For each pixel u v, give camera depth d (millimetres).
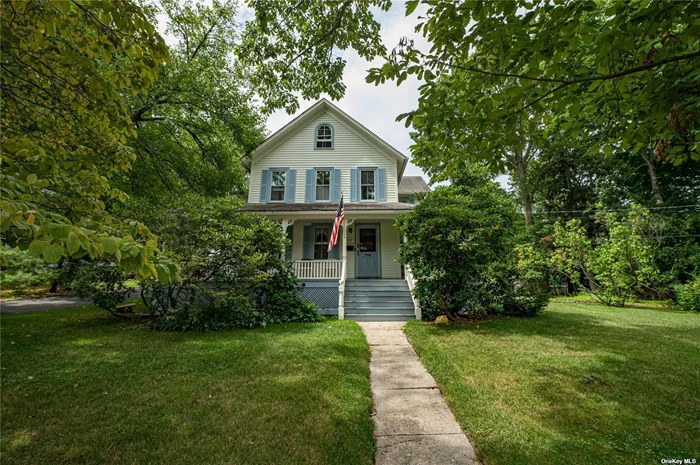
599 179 23469
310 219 13602
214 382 4305
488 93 3420
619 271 12797
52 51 2625
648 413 3451
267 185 14391
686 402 3691
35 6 2176
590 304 13930
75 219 2191
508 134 3523
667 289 12516
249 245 8617
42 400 3748
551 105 3246
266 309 9125
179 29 12672
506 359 5281
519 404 3705
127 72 2889
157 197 10961
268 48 6711
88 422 3273
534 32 2713
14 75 2609
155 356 5469
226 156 14289
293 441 2961
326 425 3240
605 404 3660
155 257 2068
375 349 6438
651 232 14406
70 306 11711
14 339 6656
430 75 3191
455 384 4328
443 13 2705
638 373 4586
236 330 7781
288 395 3893
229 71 13180
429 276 8586
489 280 9242
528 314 9750
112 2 2203
